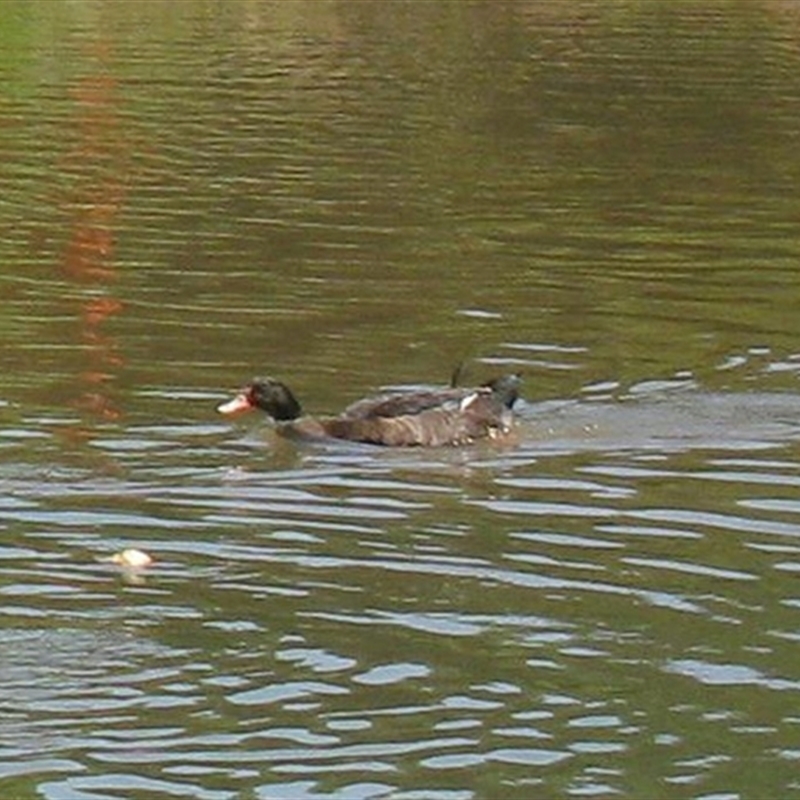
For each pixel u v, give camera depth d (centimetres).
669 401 1938
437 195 2866
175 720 1240
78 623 1378
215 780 1170
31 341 2111
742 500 1661
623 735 1230
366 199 2833
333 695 1277
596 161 3153
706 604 1432
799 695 1284
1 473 1700
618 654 1341
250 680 1295
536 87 3875
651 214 2775
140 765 1184
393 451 1789
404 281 2388
